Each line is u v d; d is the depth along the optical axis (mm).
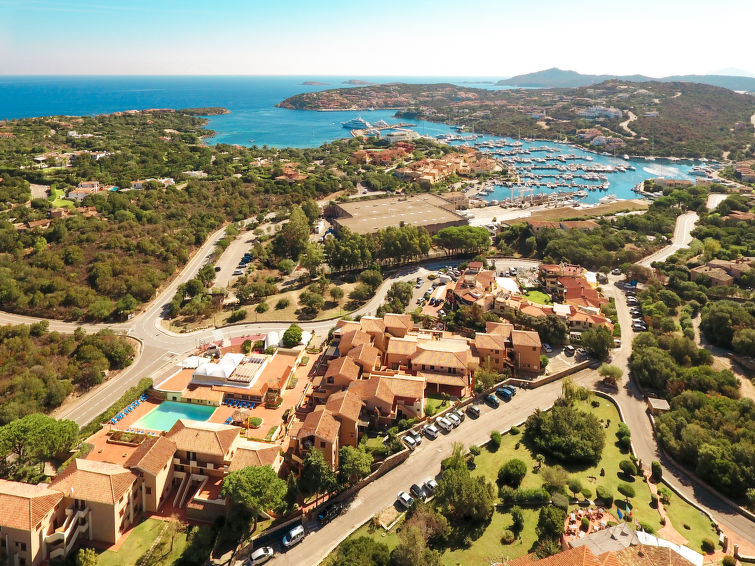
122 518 89438
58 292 190750
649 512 93438
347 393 118312
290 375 140875
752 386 139625
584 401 134750
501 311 176375
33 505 81312
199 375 132500
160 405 127250
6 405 125125
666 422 119750
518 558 78938
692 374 137500
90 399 140125
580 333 167375
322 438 101562
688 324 170875
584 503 93250
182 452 101562
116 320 186000
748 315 163375
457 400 131625
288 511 94312
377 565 78375
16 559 80312
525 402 132125
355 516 93750
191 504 93938
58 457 111000
